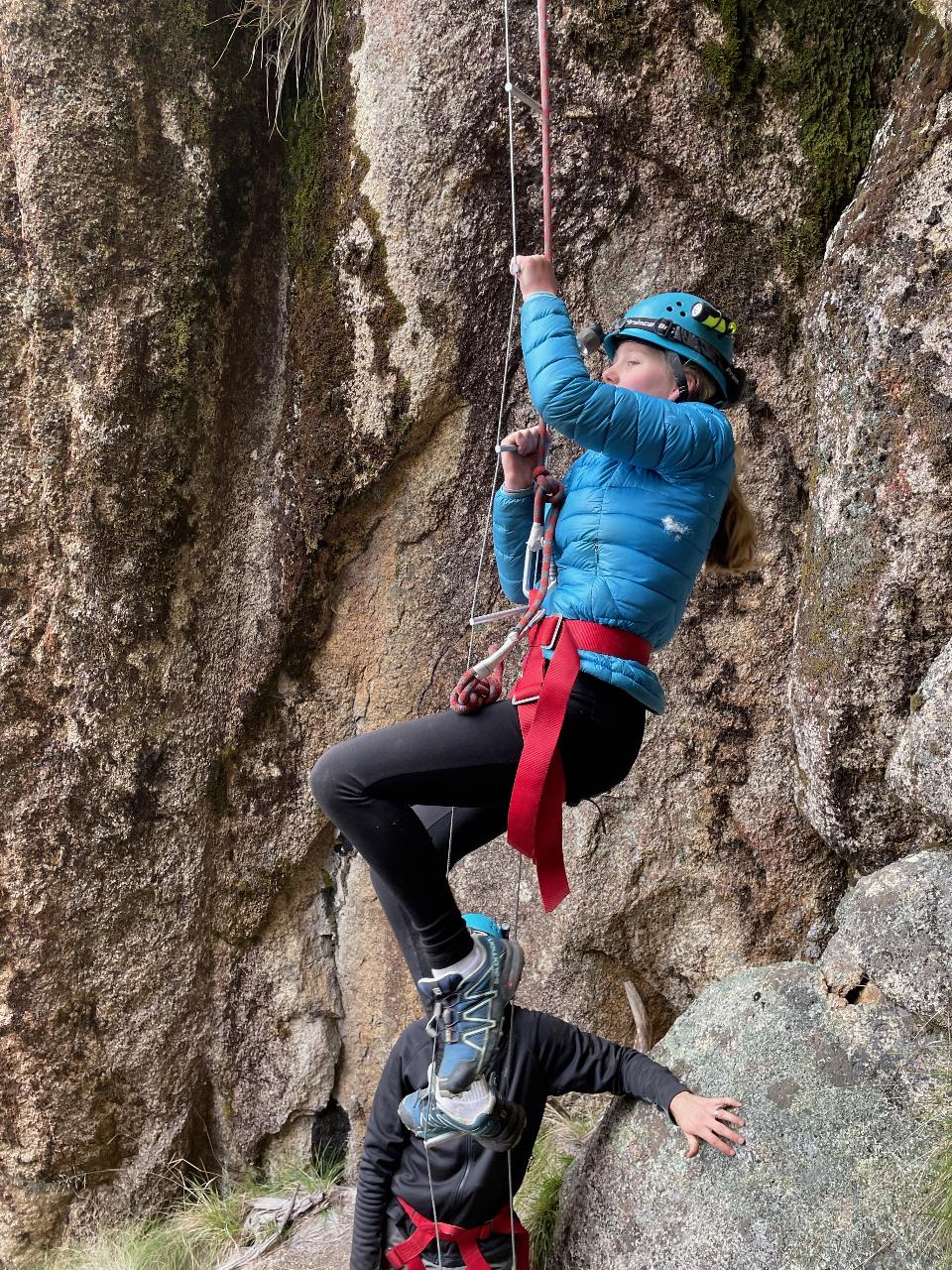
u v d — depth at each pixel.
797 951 2.93
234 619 3.03
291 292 2.95
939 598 2.40
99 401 2.83
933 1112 1.89
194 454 2.94
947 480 2.37
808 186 2.79
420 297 2.79
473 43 2.67
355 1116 3.23
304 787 3.11
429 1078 1.97
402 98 2.72
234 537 3.02
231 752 3.07
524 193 2.77
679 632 2.91
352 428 2.87
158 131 2.82
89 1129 3.05
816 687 2.60
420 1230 2.19
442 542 2.97
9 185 2.79
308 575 2.98
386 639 3.04
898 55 2.80
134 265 2.83
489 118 2.70
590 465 1.90
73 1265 2.95
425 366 2.82
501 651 1.84
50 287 2.79
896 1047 1.99
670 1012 3.04
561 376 1.73
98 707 2.92
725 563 2.12
